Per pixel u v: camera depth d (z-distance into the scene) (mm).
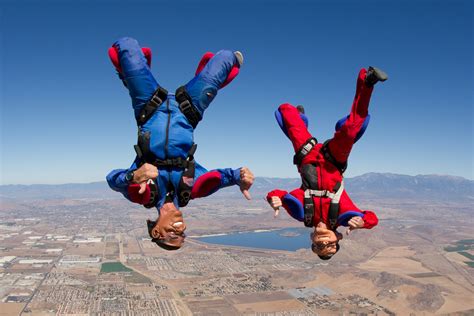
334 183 6621
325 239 6457
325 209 6598
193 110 6660
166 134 6312
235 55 7121
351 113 6332
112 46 6859
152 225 6160
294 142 7223
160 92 6531
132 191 5996
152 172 5734
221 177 6320
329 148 6711
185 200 6379
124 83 6910
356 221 6258
